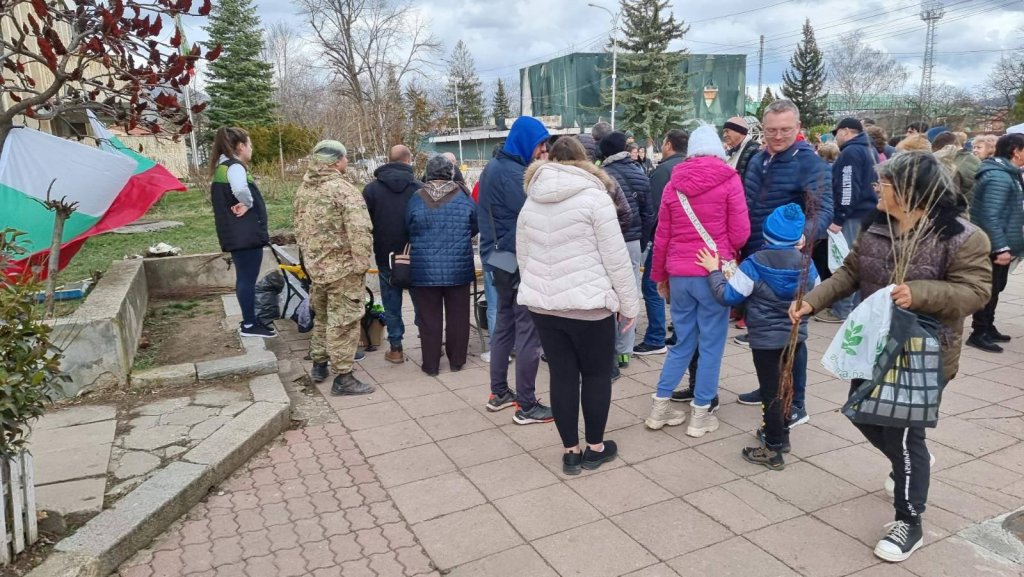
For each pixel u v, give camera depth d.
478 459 4.04
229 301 7.29
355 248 4.74
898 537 2.94
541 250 3.63
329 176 4.87
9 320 2.65
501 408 4.75
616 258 3.50
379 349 6.21
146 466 3.73
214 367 5.03
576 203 3.50
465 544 3.18
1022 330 6.27
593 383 3.75
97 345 4.71
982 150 6.82
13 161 5.07
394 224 5.60
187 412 4.44
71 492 3.42
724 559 2.99
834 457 3.91
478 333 6.68
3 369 2.53
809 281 3.71
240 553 3.16
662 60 46.78
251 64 33.81
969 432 4.14
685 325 4.16
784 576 2.86
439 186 5.21
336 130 22.33
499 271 4.45
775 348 3.65
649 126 46.53
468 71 67.31
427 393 5.11
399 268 5.20
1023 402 4.57
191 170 19.73
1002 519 3.21
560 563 3.01
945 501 3.38
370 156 19.75
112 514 3.23
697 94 69.38
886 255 2.90
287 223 11.80
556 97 70.06
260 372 5.11
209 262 8.04
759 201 4.48
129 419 4.34
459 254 5.23
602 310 3.59
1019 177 5.46
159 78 4.27
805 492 3.54
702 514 3.36
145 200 5.89
